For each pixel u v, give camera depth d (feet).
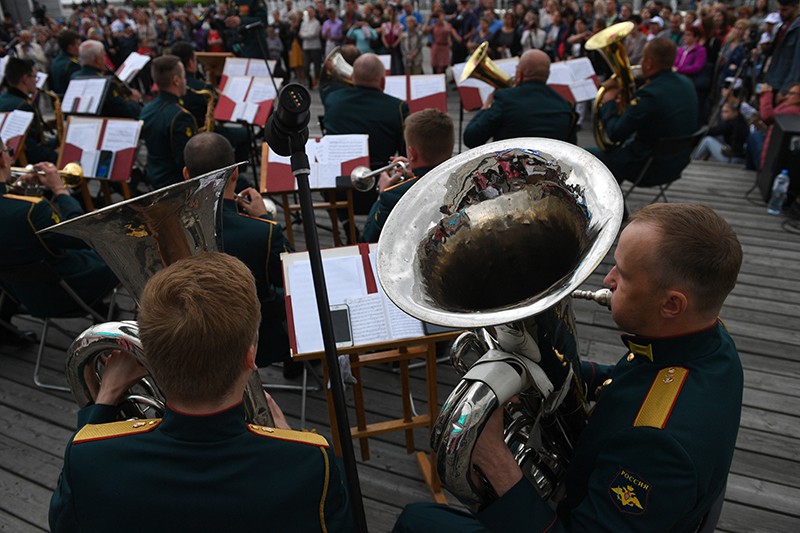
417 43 30.73
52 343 10.89
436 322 3.32
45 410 9.20
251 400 3.97
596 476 3.18
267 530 2.89
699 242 3.01
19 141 13.67
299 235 14.66
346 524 3.15
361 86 12.04
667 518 2.92
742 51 20.80
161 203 4.06
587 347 10.01
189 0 57.52
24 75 14.89
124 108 16.24
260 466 2.92
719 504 3.59
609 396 3.46
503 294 4.21
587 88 14.98
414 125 7.39
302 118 3.15
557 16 28.43
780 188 14.30
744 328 10.38
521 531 3.18
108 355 3.97
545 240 4.03
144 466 2.87
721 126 19.51
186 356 2.76
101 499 2.85
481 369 3.19
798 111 15.06
